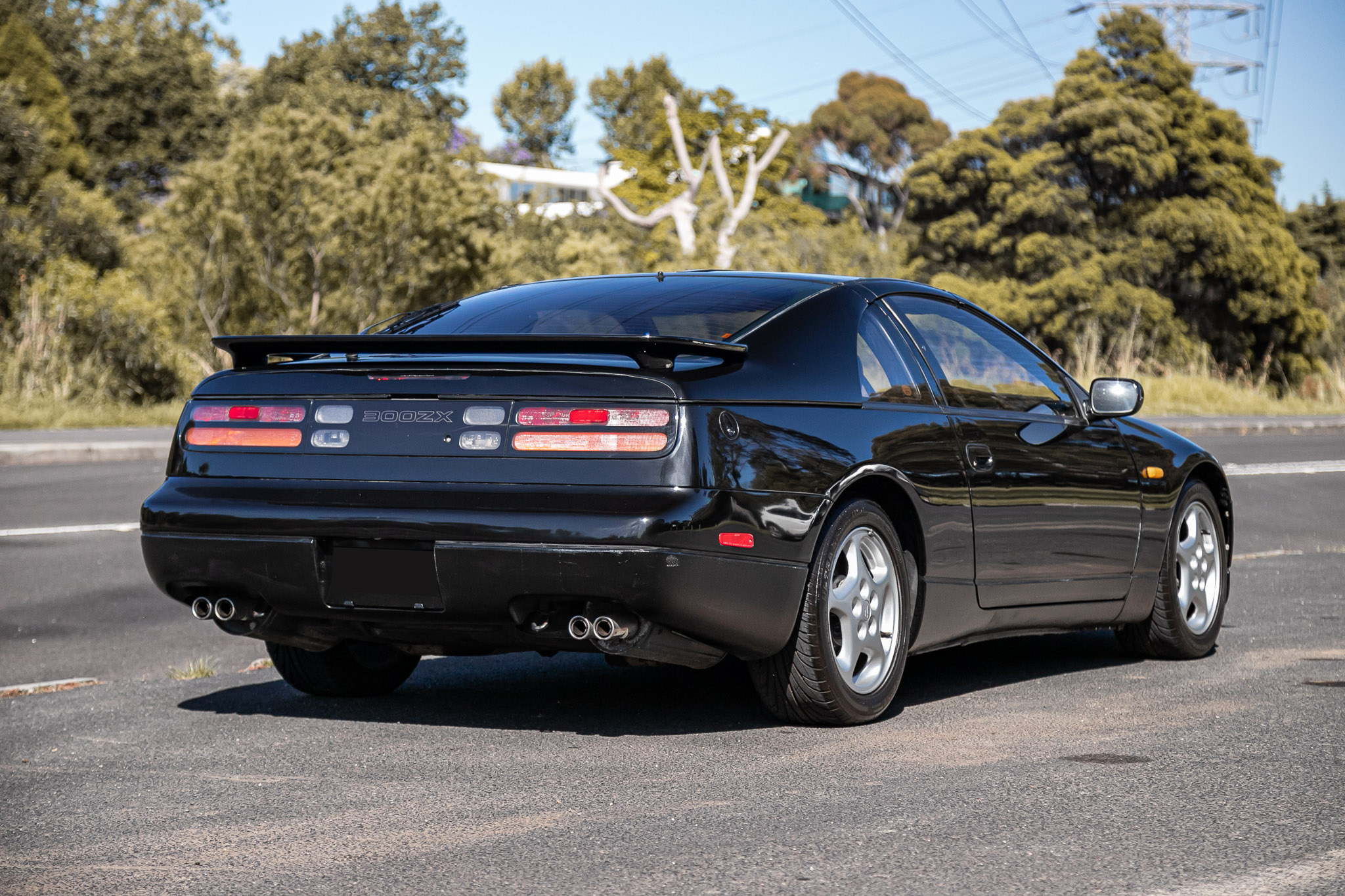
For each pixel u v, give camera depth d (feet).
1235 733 15.19
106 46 164.35
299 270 91.86
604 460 13.99
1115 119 133.69
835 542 15.12
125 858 10.93
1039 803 12.24
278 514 14.92
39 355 77.41
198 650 22.72
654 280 17.56
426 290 92.07
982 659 20.84
